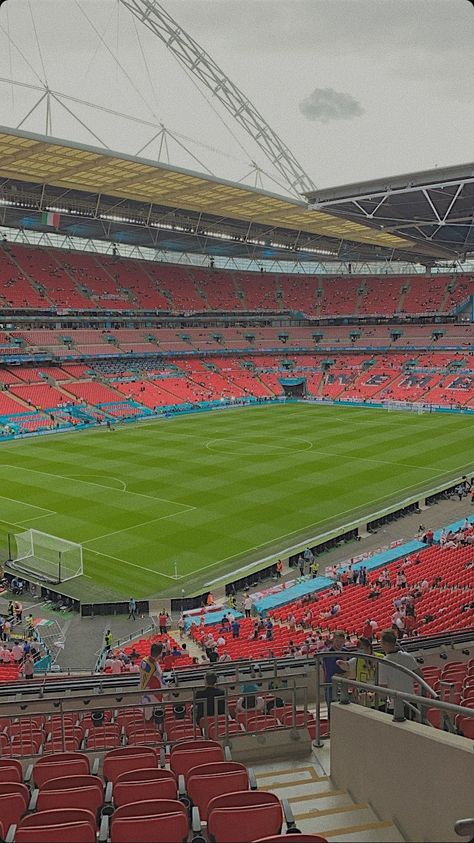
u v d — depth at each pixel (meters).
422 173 66.75
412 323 121.31
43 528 43.41
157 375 104.38
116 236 106.94
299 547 39.66
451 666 14.57
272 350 120.81
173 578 35.62
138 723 13.09
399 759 7.18
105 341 106.00
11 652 26.70
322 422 85.31
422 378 106.25
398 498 49.44
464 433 75.31
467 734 9.23
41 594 34.50
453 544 38.84
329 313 125.44
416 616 26.91
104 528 43.19
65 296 104.38
